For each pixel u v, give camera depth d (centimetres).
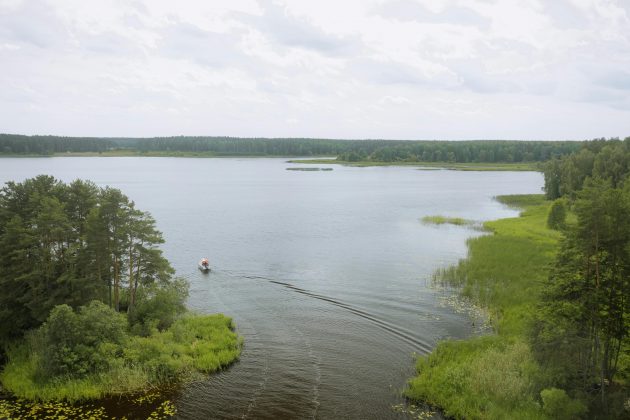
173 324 4372
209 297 5578
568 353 3094
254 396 3359
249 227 10206
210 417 3120
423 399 3294
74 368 3531
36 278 4259
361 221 10956
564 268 3309
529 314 4297
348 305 5238
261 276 6450
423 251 7850
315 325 4675
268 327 4641
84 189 4844
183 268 6881
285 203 14212
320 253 7775
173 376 3597
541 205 12925
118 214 4459
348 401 3294
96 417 3116
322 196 15988
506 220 10444
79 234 4559
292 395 3372
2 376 3653
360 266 6919
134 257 4594
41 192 4725
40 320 4175
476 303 5162
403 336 4384
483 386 3241
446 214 12025
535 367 3294
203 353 3919
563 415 2880
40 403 3269
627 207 3052
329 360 3912
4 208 4625
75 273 4388
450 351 3884
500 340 3984
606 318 3141
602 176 12231
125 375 3512
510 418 2908
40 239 4331
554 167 13688
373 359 3931
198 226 10325
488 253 6925
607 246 3070
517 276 5769
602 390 3014
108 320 3775
